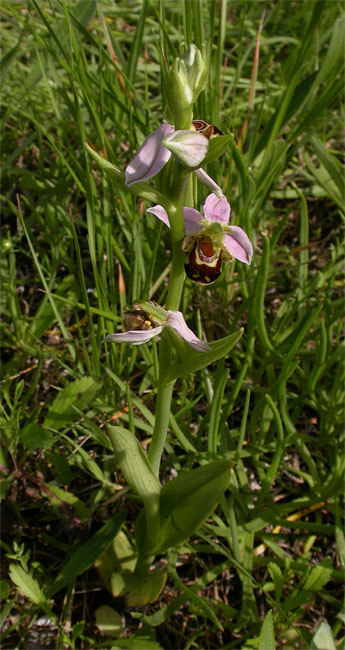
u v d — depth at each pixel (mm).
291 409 332
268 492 302
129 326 238
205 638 285
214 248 238
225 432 312
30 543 297
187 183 237
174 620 288
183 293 334
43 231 354
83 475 308
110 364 322
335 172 349
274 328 346
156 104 387
